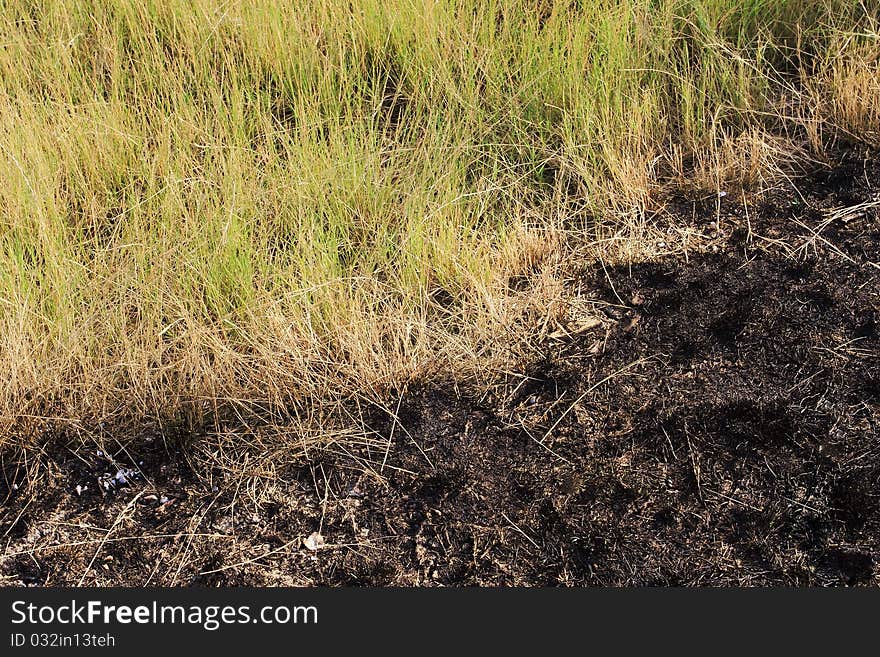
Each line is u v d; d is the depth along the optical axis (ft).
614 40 13.78
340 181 12.34
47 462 10.04
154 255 11.59
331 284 11.15
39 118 12.95
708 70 14.01
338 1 14.60
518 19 14.65
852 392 10.23
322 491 9.74
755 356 10.69
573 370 10.71
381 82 14.61
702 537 9.21
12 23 14.35
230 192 12.12
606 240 12.19
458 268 11.51
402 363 10.66
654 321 11.19
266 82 14.46
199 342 10.55
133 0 14.75
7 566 9.24
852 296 11.23
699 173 12.90
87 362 10.47
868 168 12.80
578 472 9.76
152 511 9.66
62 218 12.06
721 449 9.84
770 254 11.88
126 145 12.95
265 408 10.41
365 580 9.11
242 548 9.36
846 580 8.85
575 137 13.25
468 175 13.12
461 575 9.12
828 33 14.46
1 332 10.51
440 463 9.93
